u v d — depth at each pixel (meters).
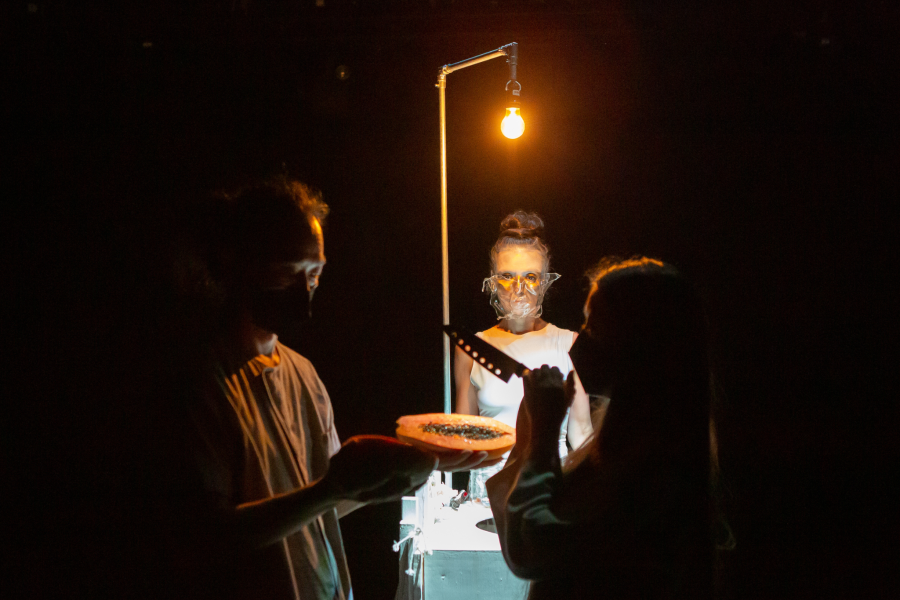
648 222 4.65
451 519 1.91
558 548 1.05
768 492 4.18
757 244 4.53
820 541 3.78
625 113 4.46
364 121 4.55
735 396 4.54
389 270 4.96
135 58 3.53
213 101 3.92
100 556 1.13
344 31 3.59
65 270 3.13
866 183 4.30
